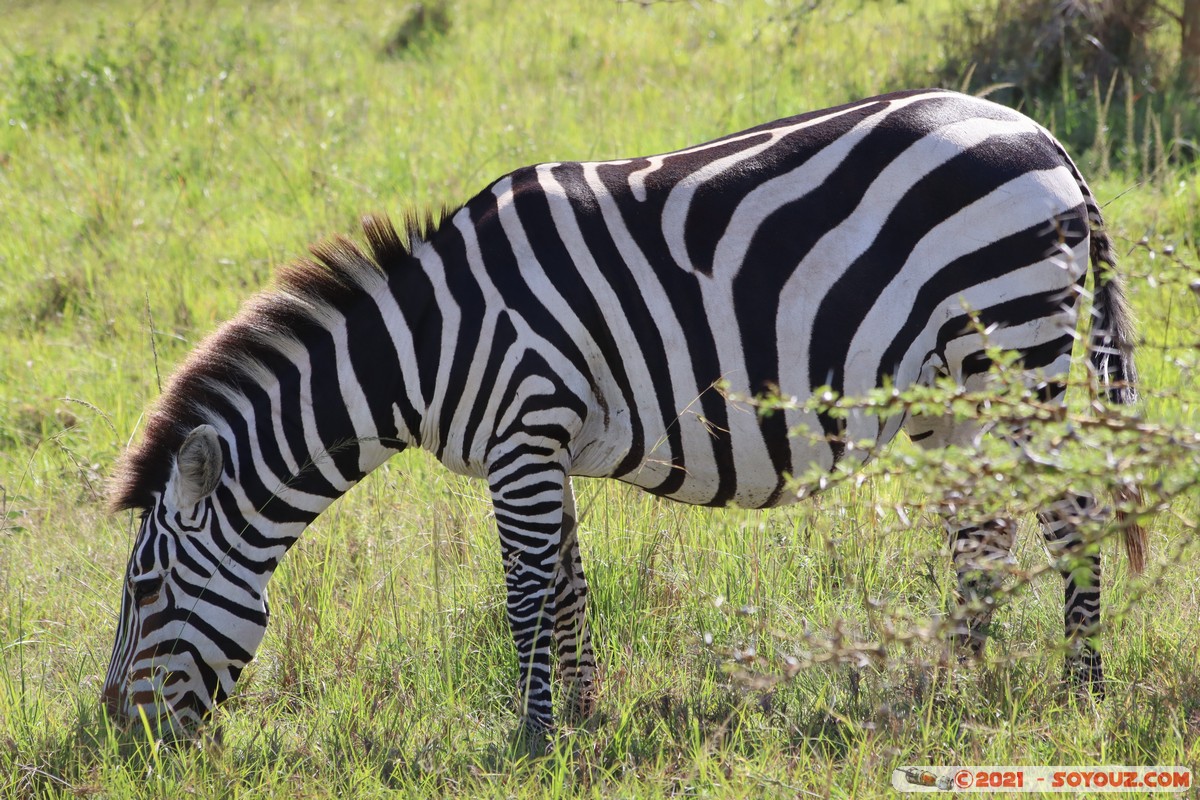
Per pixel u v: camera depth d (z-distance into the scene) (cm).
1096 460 663
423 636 1172
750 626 1143
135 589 1005
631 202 995
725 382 830
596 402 1004
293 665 1148
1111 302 1073
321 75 3095
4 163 2553
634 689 1084
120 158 2500
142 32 3441
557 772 959
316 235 2095
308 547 1310
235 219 2269
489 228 993
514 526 998
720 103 2645
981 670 1032
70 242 2181
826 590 1227
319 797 938
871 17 3222
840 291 984
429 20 3491
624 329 982
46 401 1703
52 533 1402
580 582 1102
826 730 1012
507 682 1143
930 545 1254
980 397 700
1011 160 1011
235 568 1016
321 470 1028
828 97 2606
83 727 1035
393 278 1012
